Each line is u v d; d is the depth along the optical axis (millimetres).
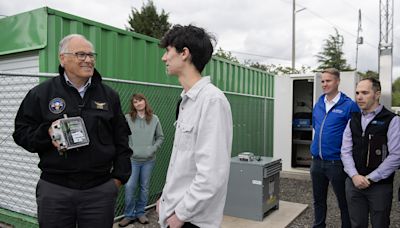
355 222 3082
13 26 4410
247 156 4613
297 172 7379
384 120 2910
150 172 4461
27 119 2270
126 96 4828
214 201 1594
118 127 2514
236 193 4508
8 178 4715
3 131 4746
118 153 2516
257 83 8836
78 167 2225
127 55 4844
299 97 7793
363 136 2973
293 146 7746
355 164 3031
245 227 4152
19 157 4551
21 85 4500
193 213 1558
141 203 4441
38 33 4102
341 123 3514
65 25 4125
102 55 4504
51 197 2213
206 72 6387
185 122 1690
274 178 4746
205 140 1584
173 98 5711
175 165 1705
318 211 3811
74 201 2244
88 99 2324
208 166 1541
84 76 2275
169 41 1759
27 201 4480
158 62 5461
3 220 4660
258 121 8789
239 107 7758
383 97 7660
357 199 3053
